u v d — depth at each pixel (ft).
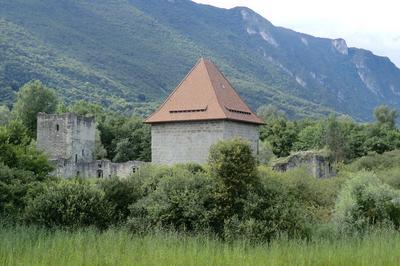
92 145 271.90
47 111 318.24
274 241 62.64
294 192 97.91
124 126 323.16
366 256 54.44
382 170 185.98
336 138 311.88
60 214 73.36
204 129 128.16
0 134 95.81
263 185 76.79
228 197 74.49
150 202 76.74
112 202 78.48
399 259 54.13
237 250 54.70
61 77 581.12
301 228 72.74
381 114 382.63
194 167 95.45
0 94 458.50
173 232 68.74
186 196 75.25
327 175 172.76
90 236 62.54
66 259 48.39
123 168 217.36
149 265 47.67
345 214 84.02
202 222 72.90
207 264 48.60
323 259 53.52
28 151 99.50
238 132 132.05
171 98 135.54
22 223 73.46
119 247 54.80
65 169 216.54
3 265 46.06
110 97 591.37
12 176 84.64
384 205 86.63
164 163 131.85
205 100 131.03
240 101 138.92
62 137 255.09
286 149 342.64
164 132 132.46
